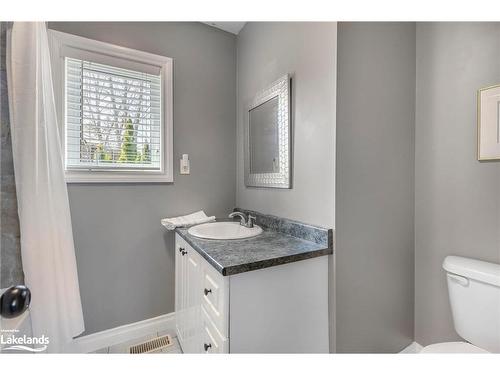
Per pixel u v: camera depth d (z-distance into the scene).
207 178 1.93
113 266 1.59
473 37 1.20
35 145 1.10
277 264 1.00
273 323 1.02
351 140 1.17
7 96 1.05
